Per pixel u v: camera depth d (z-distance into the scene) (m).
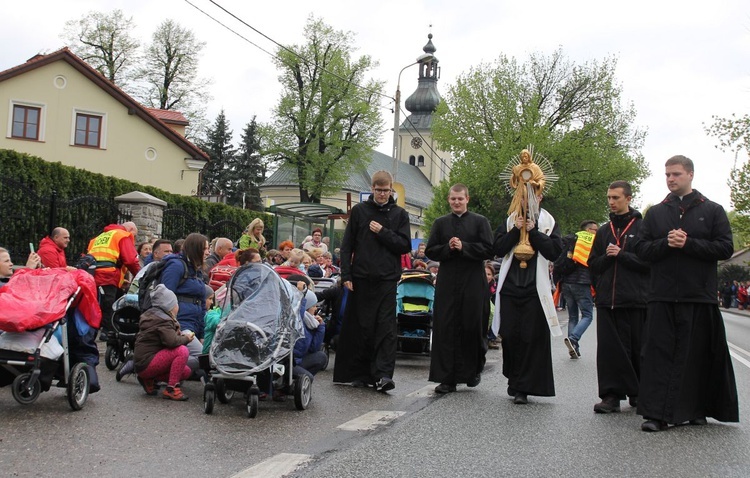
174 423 6.93
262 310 7.64
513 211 8.66
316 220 27.69
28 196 14.26
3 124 32.88
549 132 50.09
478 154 51.66
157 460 5.58
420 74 108.69
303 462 5.57
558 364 12.35
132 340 9.80
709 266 7.20
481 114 52.09
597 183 50.25
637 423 7.39
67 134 34.03
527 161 8.75
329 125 54.62
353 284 9.36
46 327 7.07
